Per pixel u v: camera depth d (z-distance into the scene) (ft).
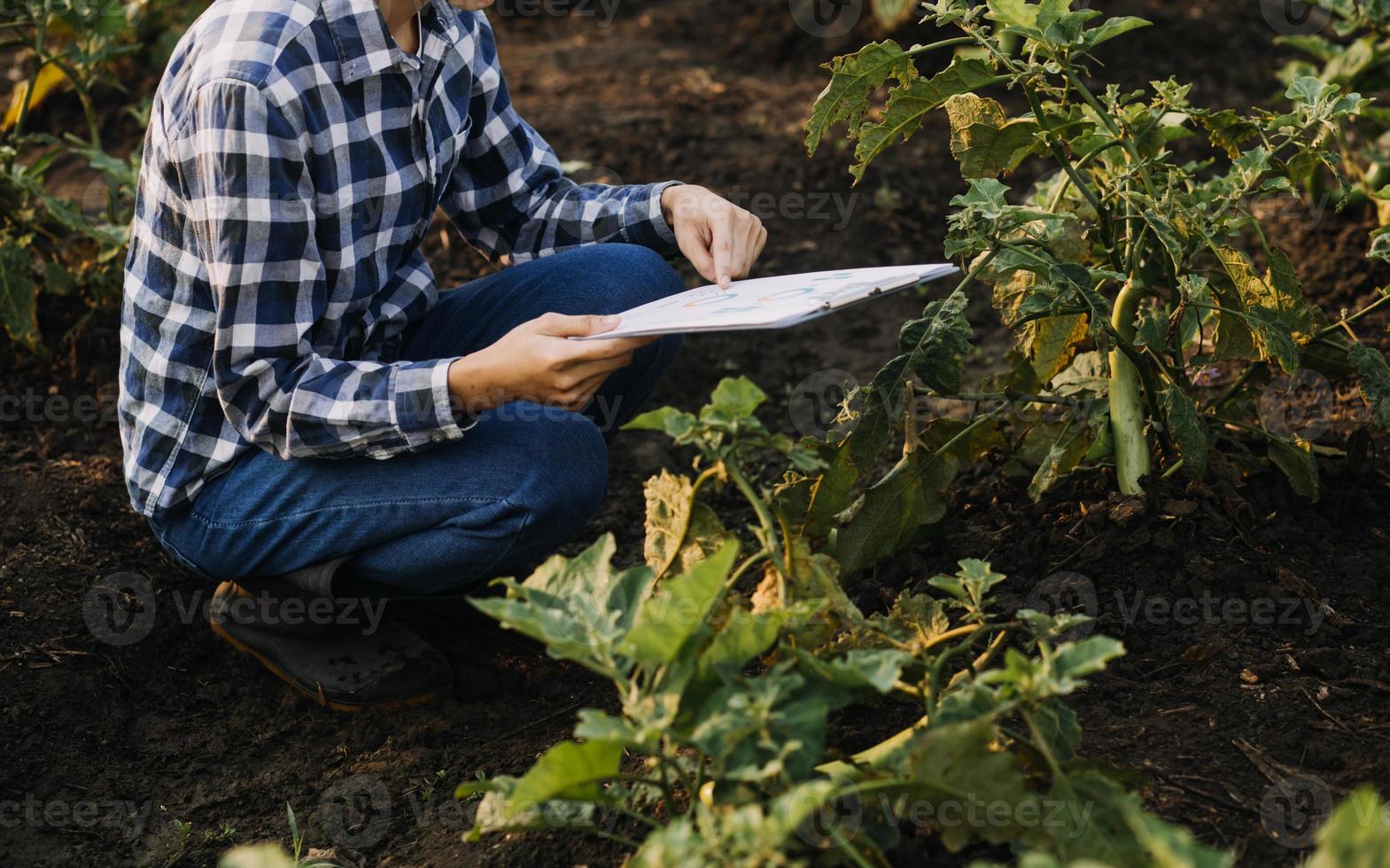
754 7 15.85
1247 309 6.07
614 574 4.38
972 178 6.34
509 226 7.16
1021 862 3.97
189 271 5.53
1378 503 6.59
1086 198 5.99
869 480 7.61
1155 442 6.29
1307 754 4.96
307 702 6.35
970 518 6.75
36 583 6.97
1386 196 6.42
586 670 6.42
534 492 5.75
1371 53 9.36
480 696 6.34
